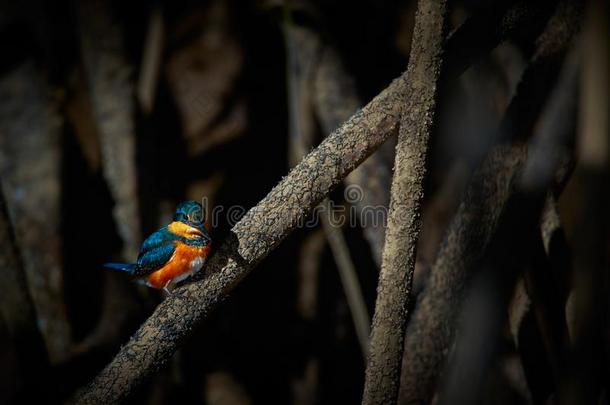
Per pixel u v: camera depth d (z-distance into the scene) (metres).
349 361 13.02
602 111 5.04
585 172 5.19
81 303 11.07
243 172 14.70
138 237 10.89
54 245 10.98
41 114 11.64
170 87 15.46
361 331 9.79
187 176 14.49
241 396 12.46
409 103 5.07
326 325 13.24
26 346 8.67
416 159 5.10
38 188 11.14
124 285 11.40
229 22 16.19
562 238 7.11
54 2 12.22
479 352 6.11
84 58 11.11
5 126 11.46
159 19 13.73
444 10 4.92
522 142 6.27
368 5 13.65
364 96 13.03
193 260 6.21
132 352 4.99
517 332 6.94
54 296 10.84
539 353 6.96
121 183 10.96
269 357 13.09
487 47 5.66
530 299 6.96
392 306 5.24
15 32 12.05
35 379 8.84
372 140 5.21
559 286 7.14
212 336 13.02
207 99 15.46
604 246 5.25
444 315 6.16
